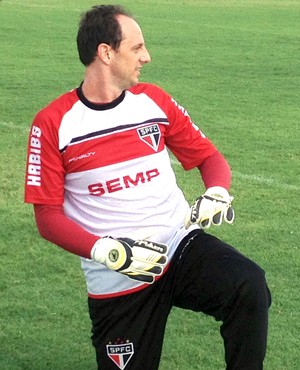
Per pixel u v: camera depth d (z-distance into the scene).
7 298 6.53
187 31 25.03
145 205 4.39
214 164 4.61
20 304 6.42
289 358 5.63
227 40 23.22
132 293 4.38
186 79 17.06
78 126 4.30
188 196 9.30
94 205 4.39
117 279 4.36
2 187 9.50
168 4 32.75
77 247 4.16
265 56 20.41
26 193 4.30
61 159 4.32
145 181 4.38
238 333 4.22
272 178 9.93
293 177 10.01
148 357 4.48
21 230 8.07
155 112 4.43
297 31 25.50
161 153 4.44
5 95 15.15
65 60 19.36
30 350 5.72
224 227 8.16
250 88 16.17
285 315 6.25
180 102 14.68
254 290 4.17
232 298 4.20
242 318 4.20
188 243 4.42
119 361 4.48
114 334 4.45
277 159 10.83
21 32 24.16
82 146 4.31
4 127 12.55
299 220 8.45
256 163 10.59
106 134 4.32
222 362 5.56
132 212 4.38
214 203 4.20
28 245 7.67
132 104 4.39
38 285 6.79
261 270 4.25
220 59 19.81
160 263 4.05
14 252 7.49
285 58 20.14
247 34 24.55
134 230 4.39
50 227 4.26
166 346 5.75
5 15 28.33
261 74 17.83
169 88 16.02
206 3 33.56
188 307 4.45
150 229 4.31
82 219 4.43
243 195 9.23
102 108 4.33
